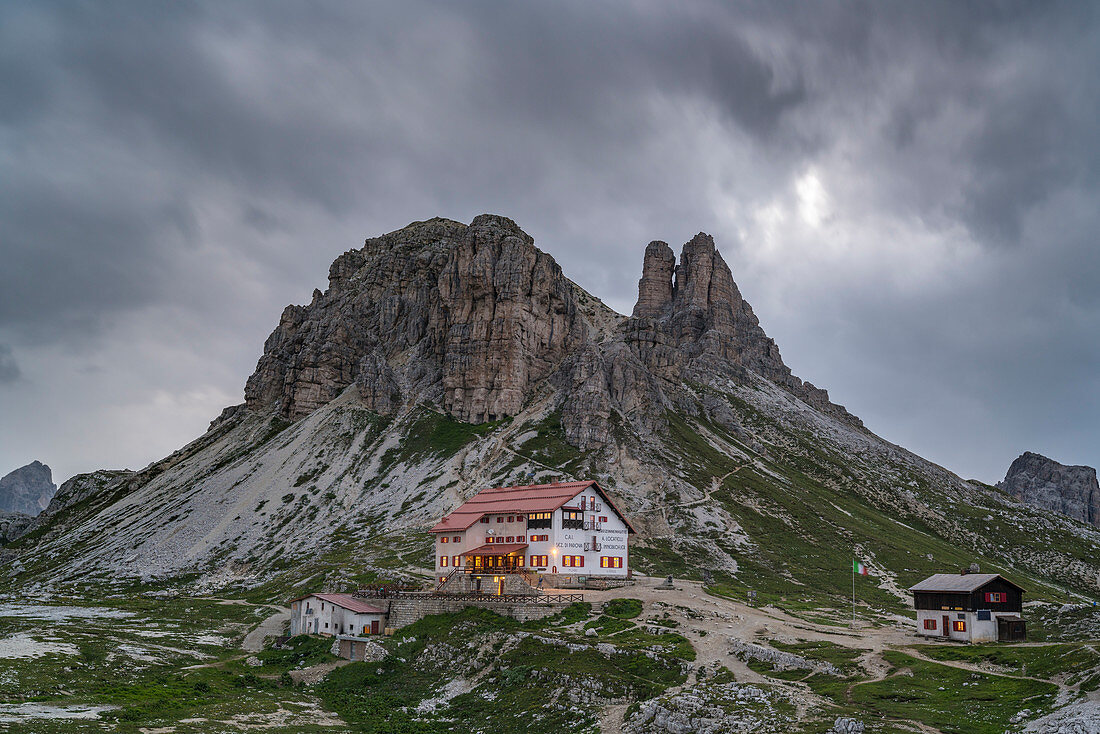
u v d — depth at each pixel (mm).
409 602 115938
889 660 84562
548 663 89375
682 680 82688
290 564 188750
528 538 132375
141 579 192500
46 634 111500
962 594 94688
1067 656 75875
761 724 66188
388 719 85250
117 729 71938
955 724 63219
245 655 113062
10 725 69250
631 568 155625
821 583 163000
